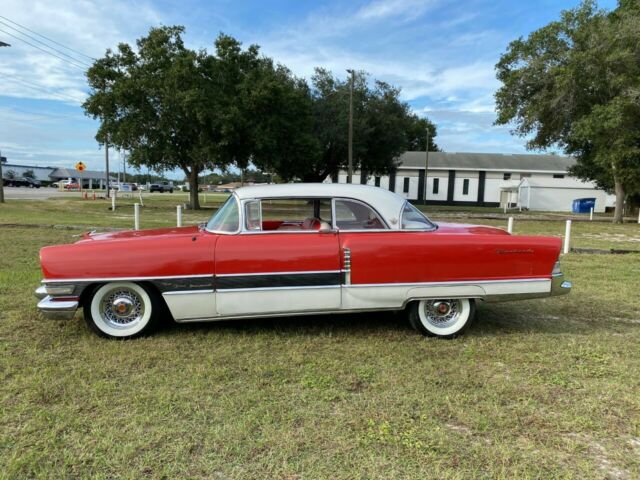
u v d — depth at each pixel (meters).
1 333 4.60
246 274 4.39
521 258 4.69
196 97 23.56
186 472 2.50
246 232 4.50
